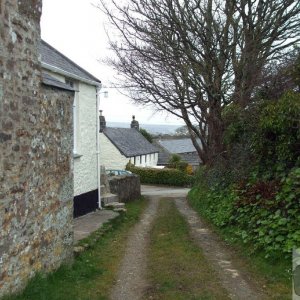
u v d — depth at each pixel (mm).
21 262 5277
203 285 6418
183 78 15164
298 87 12383
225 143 14797
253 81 14602
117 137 48688
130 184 22359
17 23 5125
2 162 4707
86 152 13969
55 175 6703
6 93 4809
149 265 7941
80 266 7336
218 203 13055
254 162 11805
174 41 14531
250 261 7523
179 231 11359
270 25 14750
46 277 6027
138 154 49688
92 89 14648
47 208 6312
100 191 16438
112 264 7973
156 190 36000
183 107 16969
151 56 15391
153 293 6145
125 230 12312
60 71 11492
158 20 14344
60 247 6934
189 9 14312
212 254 8445
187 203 20469
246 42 14781
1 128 4680
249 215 9508
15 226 5094
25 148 5430
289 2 14344
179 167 47531
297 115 9242
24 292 5156
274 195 9008
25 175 5426
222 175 14477
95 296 5863
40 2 5965
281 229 7598
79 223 11891
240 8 14492
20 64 5234
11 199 4973
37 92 5859
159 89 16656
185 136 77250
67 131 7340
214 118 15695
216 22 15258
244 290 6137
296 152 9516
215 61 14531
